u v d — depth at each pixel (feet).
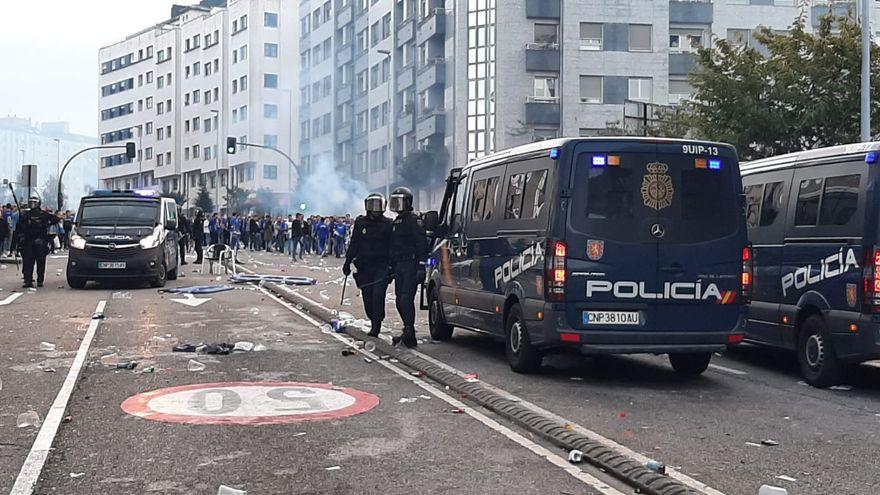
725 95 76.84
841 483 20.68
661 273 32.45
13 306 57.72
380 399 29.78
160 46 391.65
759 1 177.06
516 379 34.17
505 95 172.35
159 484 20.15
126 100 419.13
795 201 36.01
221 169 344.08
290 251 141.18
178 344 41.60
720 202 33.17
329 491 19.71
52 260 114.73
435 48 191.11
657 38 173.78
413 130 199.62
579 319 32.09
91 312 54.65
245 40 321.11
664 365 38.78
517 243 35.19
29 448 23.07
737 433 25.71
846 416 28.35
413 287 41.96
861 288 31.53
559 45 173.37
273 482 20.34
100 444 23.54
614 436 25.08
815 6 175.01
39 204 73.51
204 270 98.73
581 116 172.24
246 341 43.01
